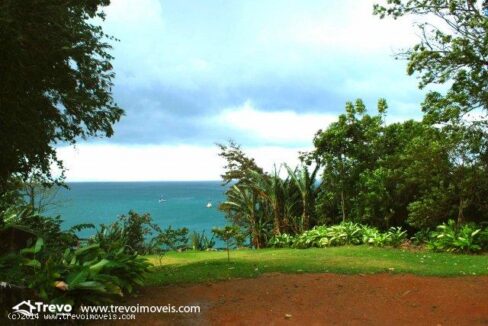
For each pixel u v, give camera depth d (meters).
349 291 6.89
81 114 8.83
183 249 17.30
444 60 12.12
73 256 6.55
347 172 18.02
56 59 7.46
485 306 6.16
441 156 13.98
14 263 6.04
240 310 5.95
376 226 16.31
